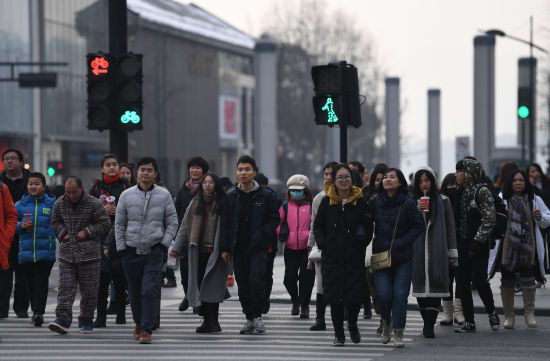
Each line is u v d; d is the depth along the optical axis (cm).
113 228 3244
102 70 3694
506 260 3322
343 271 2861
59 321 3078
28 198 3347
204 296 3117
